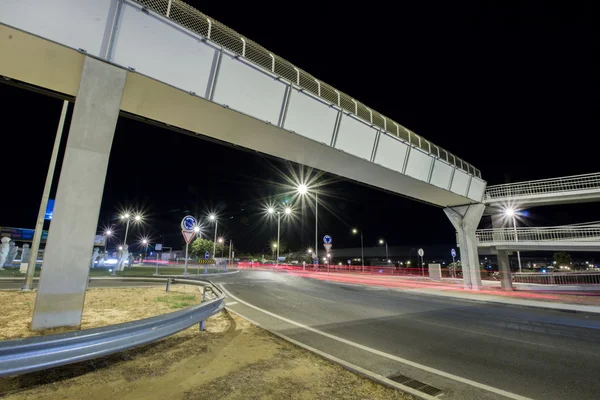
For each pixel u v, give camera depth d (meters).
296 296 14.09
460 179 20.36
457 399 4.22
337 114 13.41
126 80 8.30
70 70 7.83
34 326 5.62
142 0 8.33
